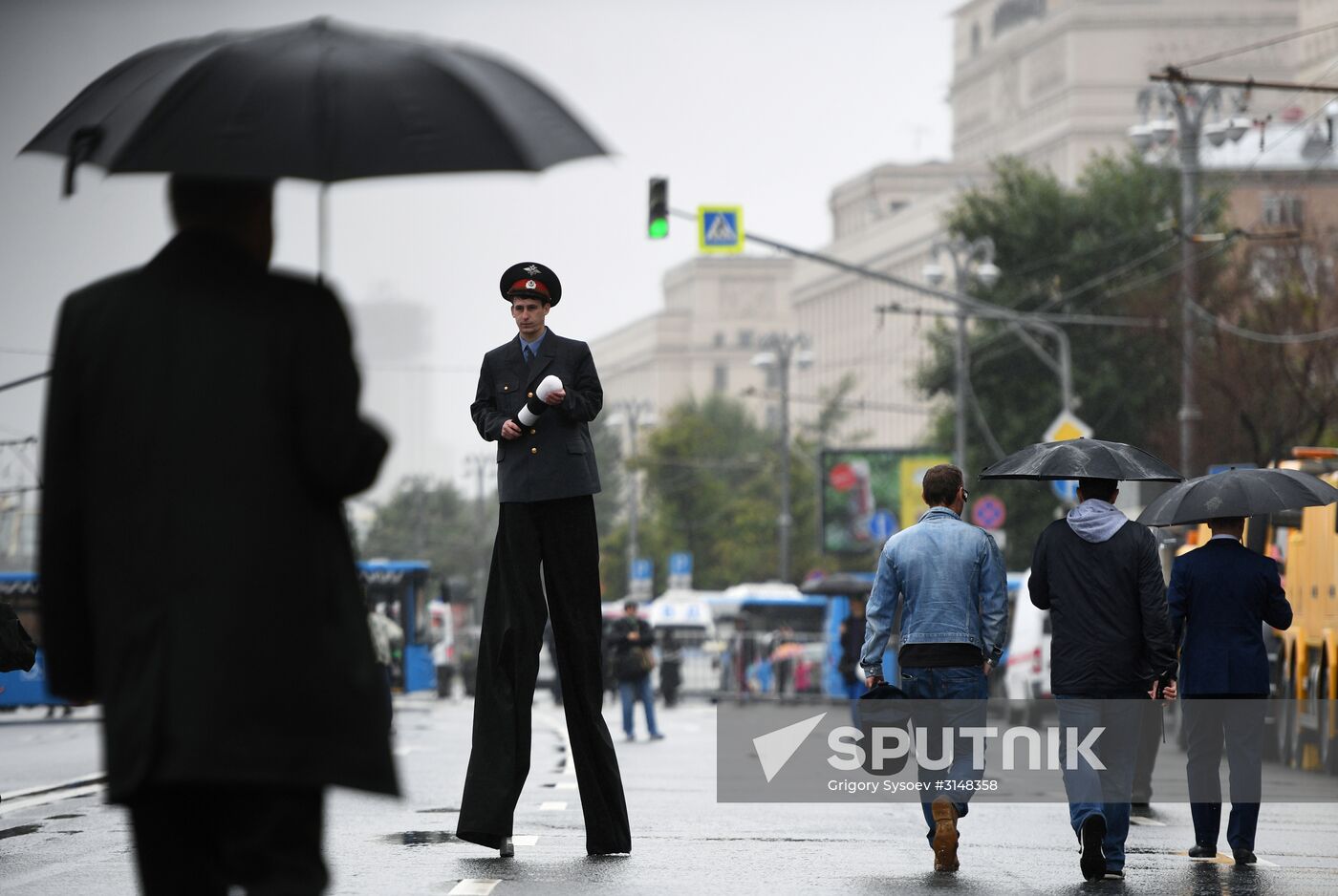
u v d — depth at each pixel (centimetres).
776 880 2680
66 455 1363
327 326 1360
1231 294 12375
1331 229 12569
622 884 2569
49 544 1368
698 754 6372
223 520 1323
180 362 1338
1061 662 2884
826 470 15862
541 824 3444
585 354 2836
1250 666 3119
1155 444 14512
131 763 1306
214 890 1398
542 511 2825
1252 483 3259
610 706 13000
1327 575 5891
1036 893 2609
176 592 1318
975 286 16662
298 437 1347
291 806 1341
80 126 1412
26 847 3083
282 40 1409
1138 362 15938
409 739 6944
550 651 12144
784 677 14175
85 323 1361
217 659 1306
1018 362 16412
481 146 1386
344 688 1347
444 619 16125
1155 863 3062
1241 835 3069
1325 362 11531
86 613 1383
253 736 1306
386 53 1415
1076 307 16250
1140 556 2878
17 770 5397
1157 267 15975
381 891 2452
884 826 3597
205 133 1357
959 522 2945
